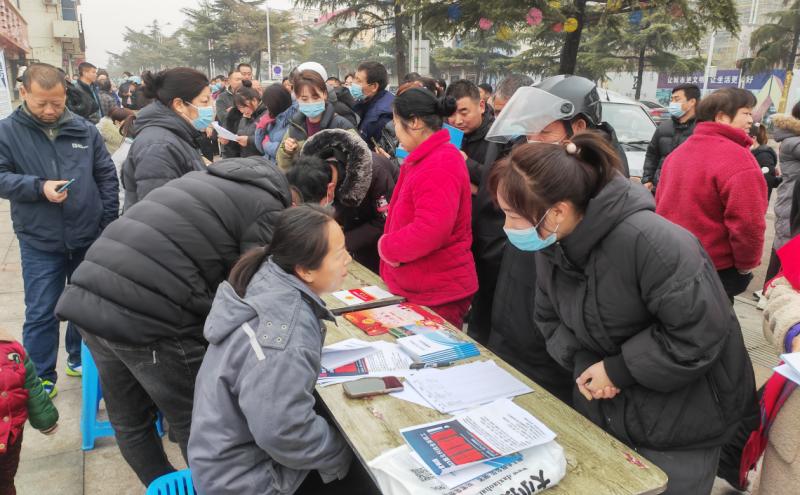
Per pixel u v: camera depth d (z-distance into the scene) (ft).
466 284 8.24
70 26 93.50
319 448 4.79
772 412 5.52
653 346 4.60
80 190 9.85
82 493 7.84
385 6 58.08
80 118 10.17
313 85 12.67
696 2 23.71
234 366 4.59
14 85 57.16
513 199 4.57
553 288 5.40
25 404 6.08
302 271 4.86
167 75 8.70
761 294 14.87
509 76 10.61
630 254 4.53
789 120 13.62
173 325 5.93
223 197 6.05
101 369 6.54
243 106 19.88
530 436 4.64
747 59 92.32
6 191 9.20
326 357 6.24
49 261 9.82
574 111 6.71
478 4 24.54
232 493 4.77
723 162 8.70
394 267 8.29
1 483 6.12
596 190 4.61
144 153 8.42
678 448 4.99
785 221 13.73
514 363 8.18
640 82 93.66
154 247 5.74
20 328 12.84
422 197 7.37
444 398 5.42
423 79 13.24
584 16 23.88
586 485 4.28
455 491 4.04
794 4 88.69
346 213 10.08
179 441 6.63
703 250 4.76
